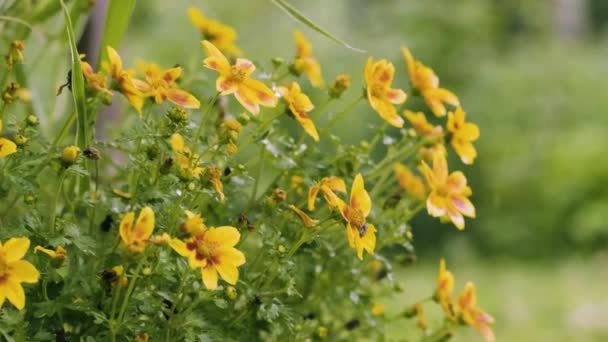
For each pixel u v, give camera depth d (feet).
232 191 3.71
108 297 3.55
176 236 3.44
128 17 3.77
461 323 3.96
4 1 4.11
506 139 11.83
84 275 3.53
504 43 13.55
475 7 12.48
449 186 3.76
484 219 11.54
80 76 3.52
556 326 7.93
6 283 3.31
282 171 3.80
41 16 4.15
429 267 10.35
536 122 12.17
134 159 3.57
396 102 3.77
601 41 16.47
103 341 3.53
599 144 11.84
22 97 3.99
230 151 3.60
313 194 3.52
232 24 12.59
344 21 13.46
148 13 12.21
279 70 3.91
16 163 3.50
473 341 6.72
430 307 7.82
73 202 3.67
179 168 3.52
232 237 3.42
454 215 3.74
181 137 3.67
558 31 16.25
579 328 7.86
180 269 3.52
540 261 11.14
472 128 3.95
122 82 3.55
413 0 12.35
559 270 10.36
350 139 10.19
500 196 11.64
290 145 3.84
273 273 3.61
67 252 3.55
